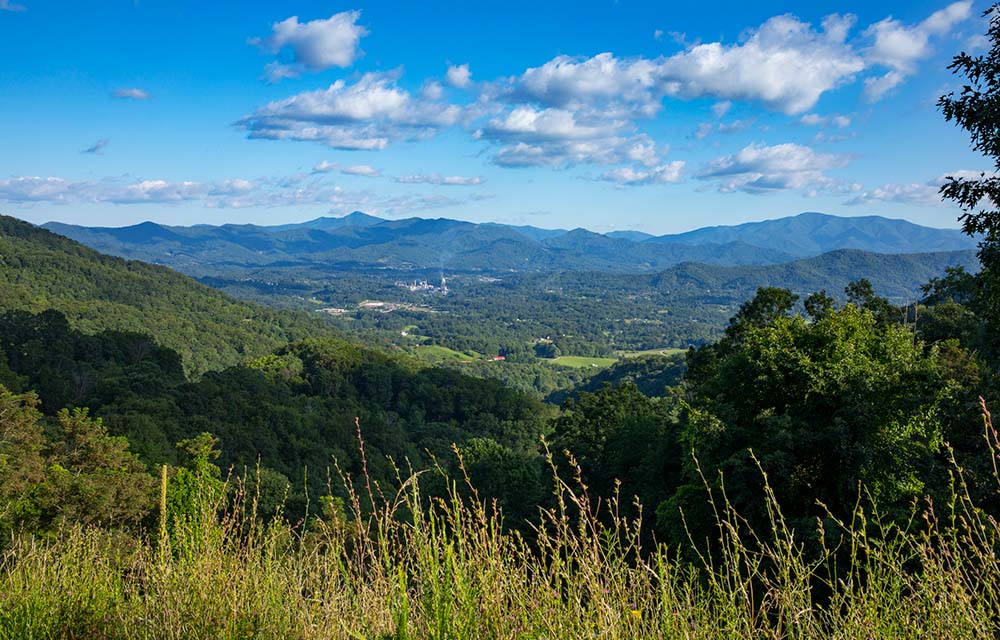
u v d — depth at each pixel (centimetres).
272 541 269
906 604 219
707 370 2312
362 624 217
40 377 5853
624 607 211
